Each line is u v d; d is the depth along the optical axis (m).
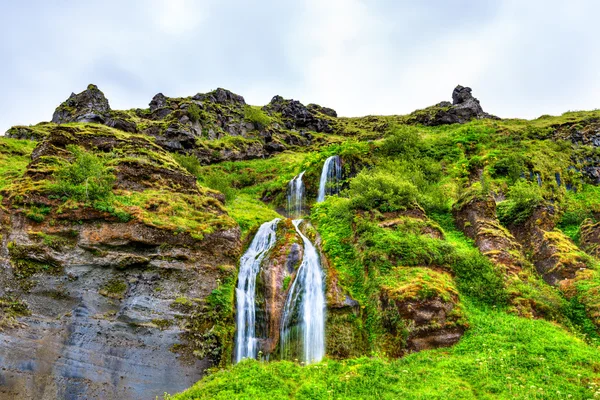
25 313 13.02
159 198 17.67
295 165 41.53
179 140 44.28
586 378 10.83
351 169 35.78
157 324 14.18
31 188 15.46
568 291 16.84
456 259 17.59
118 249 15.09
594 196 33.72
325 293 16.97
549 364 11.60
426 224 20.00
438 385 10.80
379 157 37.75
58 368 12.43
